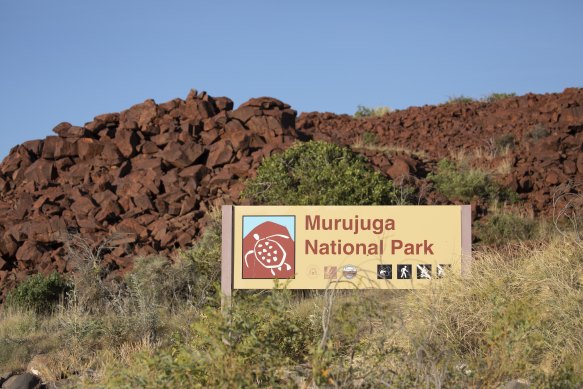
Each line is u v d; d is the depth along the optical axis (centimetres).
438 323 1115
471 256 1377
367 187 2112
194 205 2359
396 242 1477
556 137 2998
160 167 2612
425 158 3088
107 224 2309
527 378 888
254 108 2892
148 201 2372
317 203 2069
